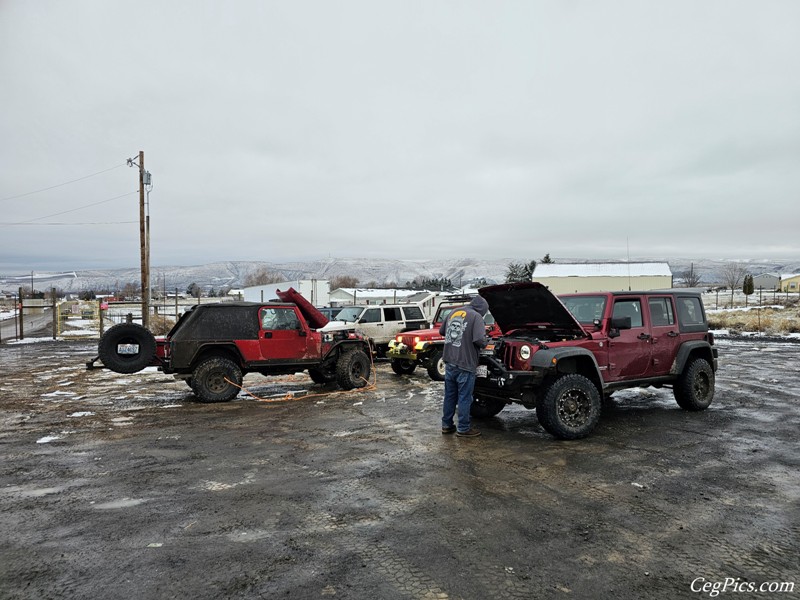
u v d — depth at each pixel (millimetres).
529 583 3156
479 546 3643
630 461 5641
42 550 3598
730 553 3543
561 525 3996
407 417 8008
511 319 8016
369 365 11133
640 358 7582
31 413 8406
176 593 3045
